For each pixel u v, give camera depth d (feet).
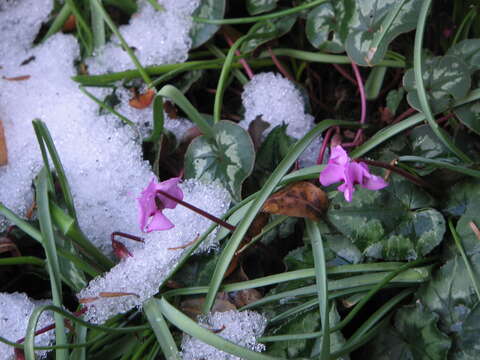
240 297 0.67
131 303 0.65
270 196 0.66
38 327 0.66
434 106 0.68
